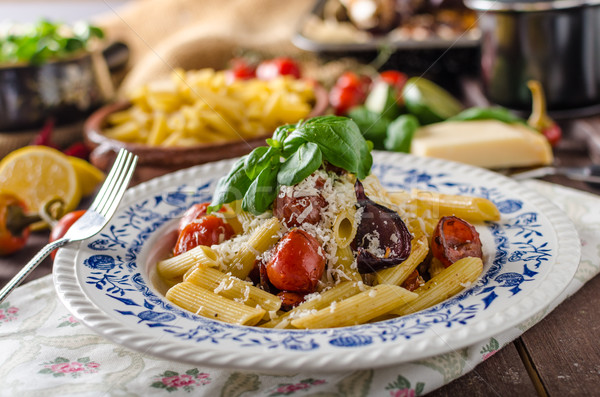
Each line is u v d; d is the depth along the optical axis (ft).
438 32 3.26
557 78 2.40
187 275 1.37
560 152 2.28
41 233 1.90
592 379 1.19
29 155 1.98
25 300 1.47
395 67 3.24
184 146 2.06
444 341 1.11
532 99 2.47
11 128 2.46
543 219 1.46
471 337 1.11
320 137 1.36
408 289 1.35
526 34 2.38
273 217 1.38
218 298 1.29
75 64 2.52
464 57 3.22
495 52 2.48
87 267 1.36
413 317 1.19
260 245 1.37
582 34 2.36
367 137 2.21
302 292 1.33
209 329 1.18
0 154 2.48
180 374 1.22
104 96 2.69
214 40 3.26
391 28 3.30
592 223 1.61
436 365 1.20
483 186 1.65
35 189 1.97
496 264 1.34
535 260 1.32
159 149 2.05
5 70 2.38
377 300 1.25
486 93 2.60
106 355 1.28
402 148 2.15
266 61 3.38
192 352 1.10
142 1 4.32
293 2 3.89
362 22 3.31
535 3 2.35
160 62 3.23
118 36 4.22
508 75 2.47
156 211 1.62
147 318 1.21
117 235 1.52
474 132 2.19
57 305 1.45
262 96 2.34
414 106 2.41
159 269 1.44
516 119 2.31
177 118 2.26
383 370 1.19
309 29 3.35
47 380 1.22
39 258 1.39
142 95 2.40
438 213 1.52
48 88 2.45
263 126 2.26
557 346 1.27
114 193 1.53
